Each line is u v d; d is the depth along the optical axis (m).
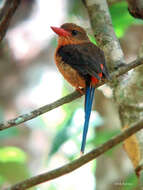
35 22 16.39
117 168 12.37
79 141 13.38
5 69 15.84
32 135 16.00
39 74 16.06
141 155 8.51
